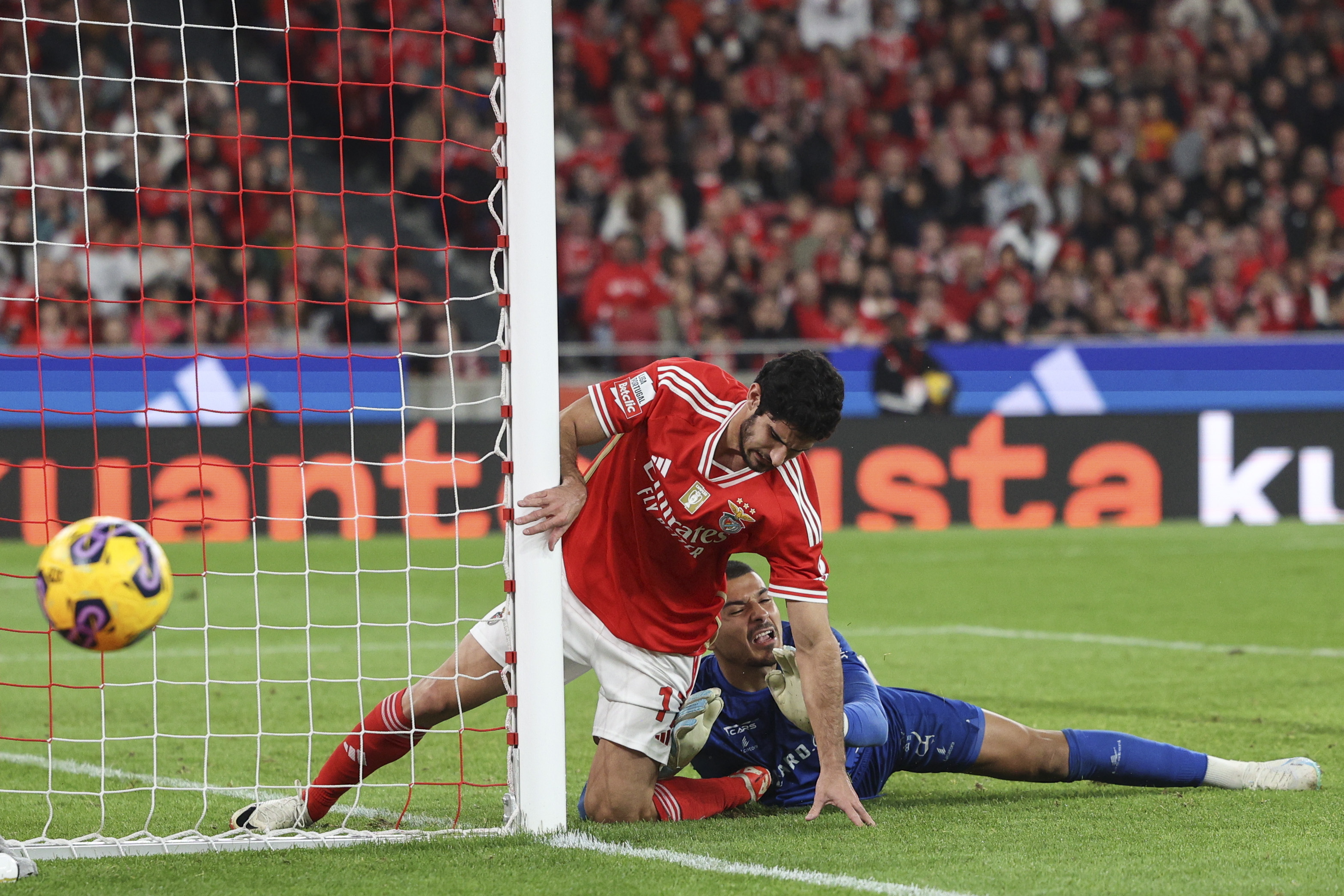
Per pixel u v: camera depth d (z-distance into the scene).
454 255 62.53
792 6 70.25
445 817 15.73
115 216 54.56
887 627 32.06
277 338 54.03
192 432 46.12
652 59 67.50
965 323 60.12
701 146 65.38
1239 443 51.53
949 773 15.82
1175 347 51.53
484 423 48.62
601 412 14.70
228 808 16.27
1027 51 69.56
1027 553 44.78
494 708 23.30
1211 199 65.56
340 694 24.58
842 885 12.17
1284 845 13.55
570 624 15.21
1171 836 13.91
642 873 12.64
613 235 61.78
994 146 67.31
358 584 16.36
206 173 56.84
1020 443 51.09
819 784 14.51
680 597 15.09
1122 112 68.19
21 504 44.66
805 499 14.34
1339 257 63.94
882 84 68.31
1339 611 33.66
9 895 12.16
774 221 62.53
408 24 63.97
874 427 50.62
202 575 16.52
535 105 14.50
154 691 18.05
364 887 12.30
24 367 44.81
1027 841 13.75
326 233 57.19
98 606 12.30
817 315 57.81
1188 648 28.81
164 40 61.25
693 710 15.15
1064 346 51.38
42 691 24.92
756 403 13.59
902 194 63.75
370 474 47.72
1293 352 51.66
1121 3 72.38
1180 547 45.62
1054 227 66.19
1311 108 69.44
